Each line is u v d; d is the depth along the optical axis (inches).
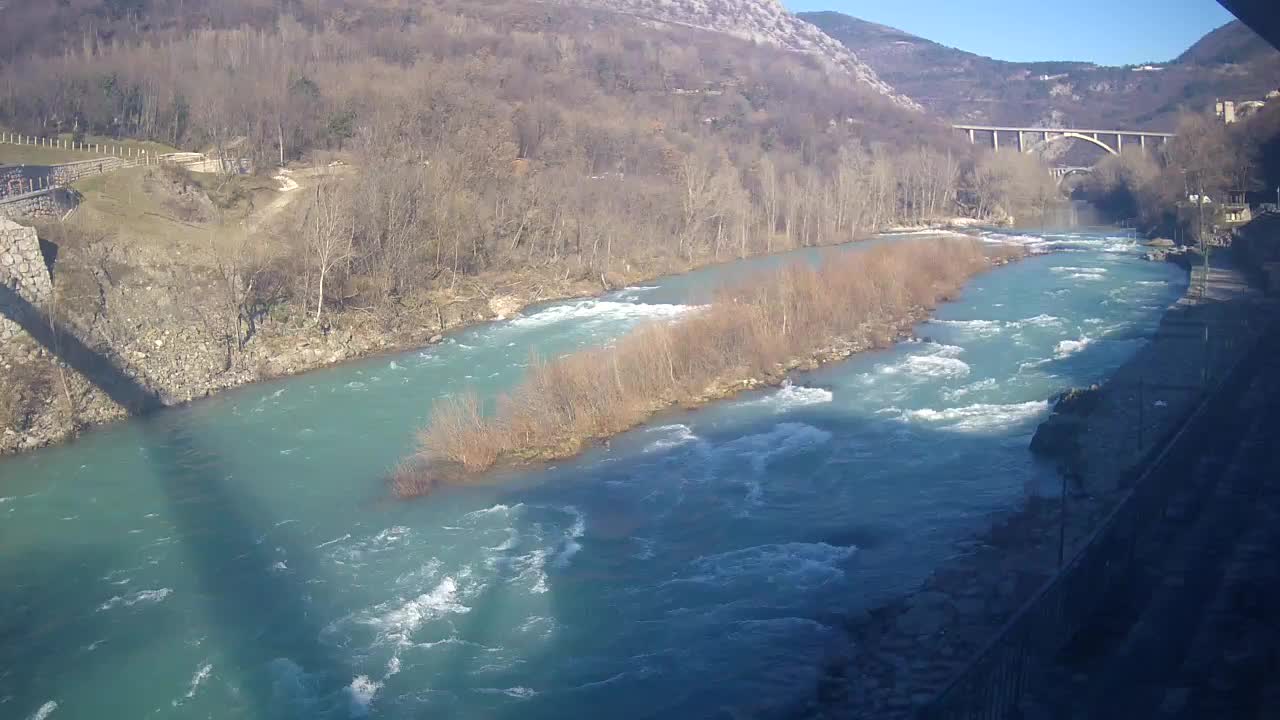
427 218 3587.6
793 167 6801.2
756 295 2842.0
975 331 2906.0
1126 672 827.4
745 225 5034.5
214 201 3567.9
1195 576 1015.0
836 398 2206.0
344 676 1129.4
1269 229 3814.0
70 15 6422.2
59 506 1691.7
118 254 2714.1
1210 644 860.0
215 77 4825.3
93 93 4566.9
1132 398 1925.4
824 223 5605.3
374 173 3467.0
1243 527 1143.0
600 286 3986.2
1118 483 1473.9
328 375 2632.9
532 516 1587.1
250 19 7352.4
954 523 1464.1
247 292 2802.7
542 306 3597.4
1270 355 2076.8
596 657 1149.1
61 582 1387.8
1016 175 7401.6
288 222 3331.7
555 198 4261.8
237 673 1141.1
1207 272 3553.2
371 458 1908.2
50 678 1138.0
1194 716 741.3
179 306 2655.0
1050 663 851.4
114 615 1285.7
